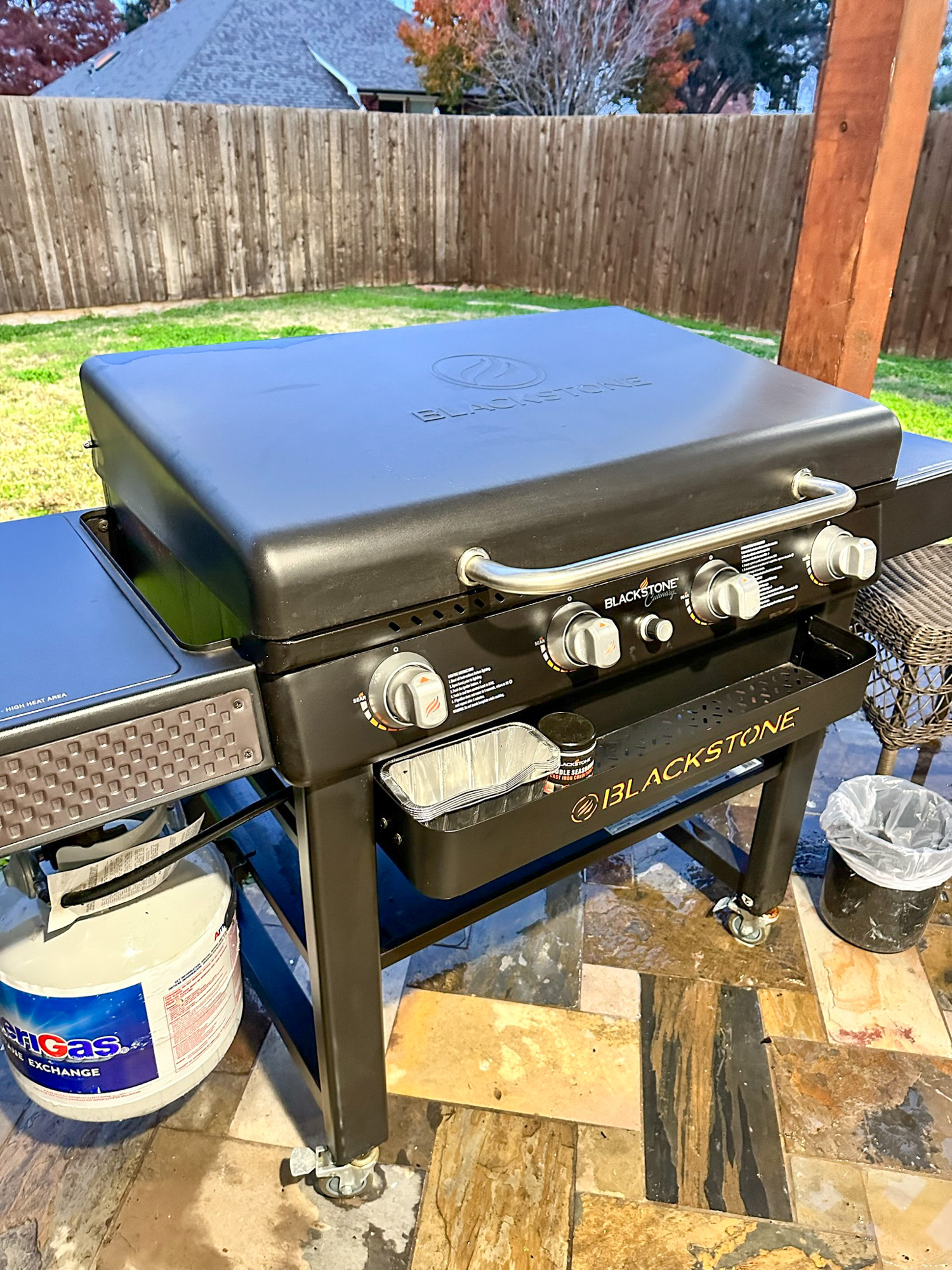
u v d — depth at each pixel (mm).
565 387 1098
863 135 1443
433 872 844
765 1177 1181
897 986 1484
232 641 771
